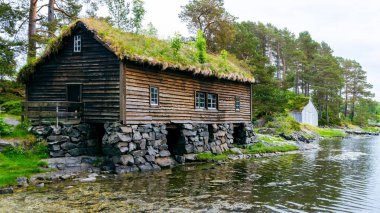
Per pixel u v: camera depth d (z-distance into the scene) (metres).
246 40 50.19
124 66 18.52
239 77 27.03
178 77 22.56
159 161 19.78
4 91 30.50
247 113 29.77
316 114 69.88
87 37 19.73
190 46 26.30
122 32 21.08
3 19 27.78
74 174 16.33
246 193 13.82
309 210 11.61
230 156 24.44
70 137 18.39
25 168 15.65
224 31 44.25
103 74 19.12
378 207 12.05
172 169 19.33
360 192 14.27
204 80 24.91
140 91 19.53
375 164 22.23
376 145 37.28
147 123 19.83
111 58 18.91
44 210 11.21
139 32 30.25
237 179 16.66
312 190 14.55
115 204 11.91
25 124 19.19
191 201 12.43
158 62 19.84
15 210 11.20
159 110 20.84
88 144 19.20
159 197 12.93
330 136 53.97
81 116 19.48
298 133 44.44
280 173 18.55
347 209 11.80
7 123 19.75
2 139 17.30
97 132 19.95
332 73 76.25
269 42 80.00
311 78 77.81
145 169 18.55
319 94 78.06
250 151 26.61
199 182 15.78
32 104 18.75
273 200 12.80
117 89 18.58
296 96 73.00
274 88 48.78
